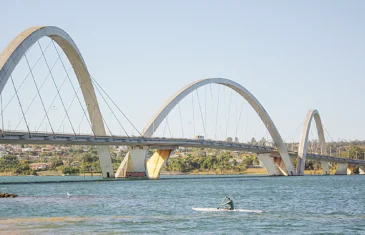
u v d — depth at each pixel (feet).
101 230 127.54
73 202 200.13
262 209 180.45
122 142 366.43
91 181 387.34
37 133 287.89
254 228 133.90
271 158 581.53
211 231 128.36
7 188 303.07
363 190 303.27
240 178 524.52
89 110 378.94
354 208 187.52
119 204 191.93
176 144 431.02
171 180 431.02
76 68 367.45
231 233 126.11
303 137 610.24
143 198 222.07
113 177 421.18
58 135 303.48
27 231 125.29
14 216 153.89
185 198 223.71
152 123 412.36
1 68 264.52
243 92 509.76
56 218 148.97
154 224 138.10
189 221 144.46
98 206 183.62
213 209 173.37
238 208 182.50
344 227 137.80
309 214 165.58
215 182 404.98
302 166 605.73
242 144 510.99
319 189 311.27
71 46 350.84
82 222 140.77
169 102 432.66
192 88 458.50
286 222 145.38
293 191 288.51
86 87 375.25
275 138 564.30
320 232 129.59
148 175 426.10
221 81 486.79
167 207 181.57
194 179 481.46
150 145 412.16
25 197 226.38
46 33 314.76
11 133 271.08
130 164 416.26
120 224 137.59
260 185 357.61
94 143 344.49
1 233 122.31
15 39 287.28
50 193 255.70
